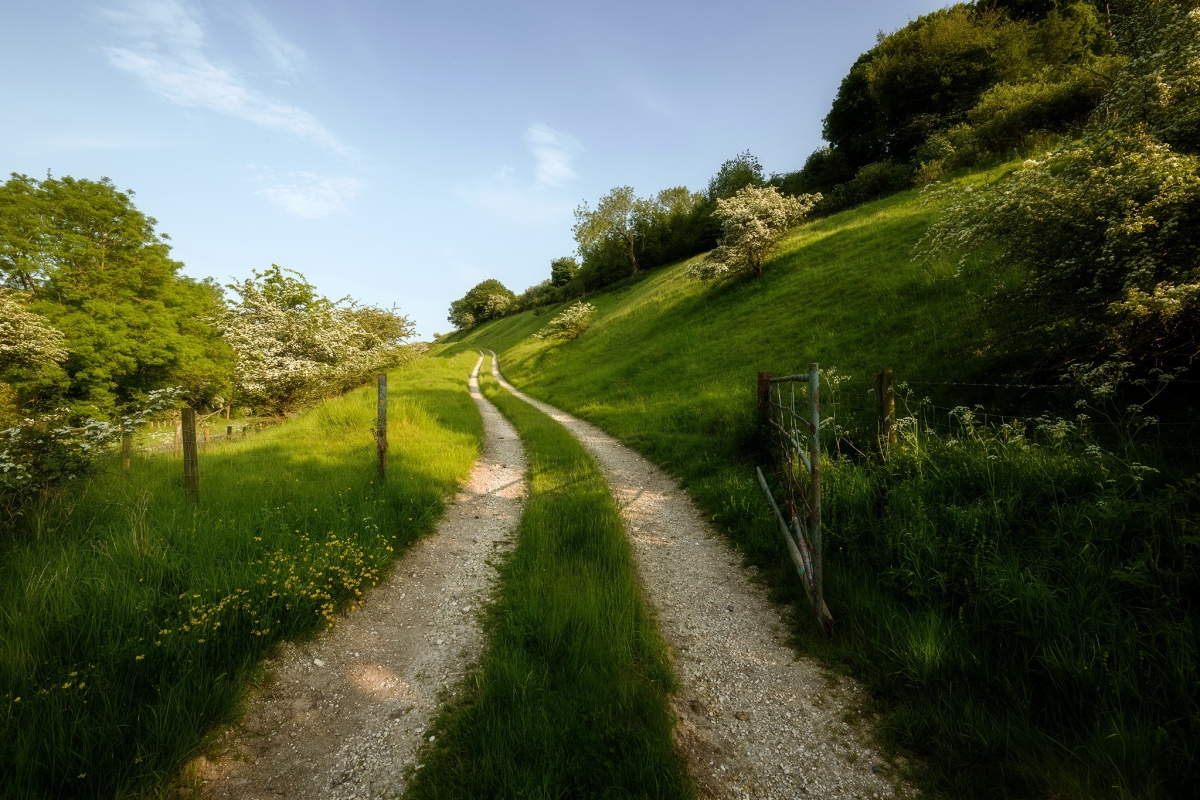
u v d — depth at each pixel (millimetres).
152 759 2432
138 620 3191
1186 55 4656
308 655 3520
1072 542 3352
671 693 3283
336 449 8859
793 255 21250
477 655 3695
